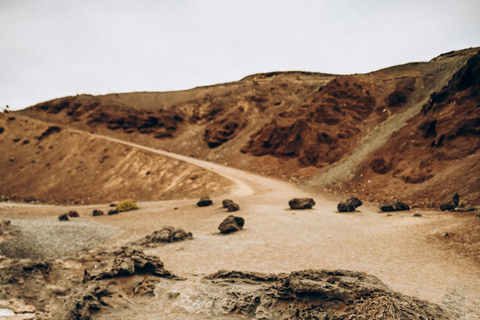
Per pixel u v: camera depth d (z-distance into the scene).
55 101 122.31
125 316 8.81
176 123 107.88
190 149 93.12
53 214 38.25
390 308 6.66
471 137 37.38
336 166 56.31
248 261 14.80
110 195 64.81
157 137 101.12
